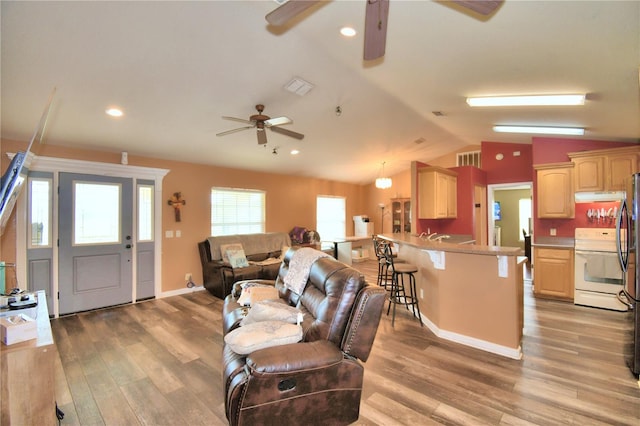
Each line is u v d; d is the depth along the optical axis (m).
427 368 2.63
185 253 5.23
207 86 3.20
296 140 5.14
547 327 3.59
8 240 3.62
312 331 1.96
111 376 2.56
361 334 1.86
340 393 1.79
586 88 2.65
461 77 2.85
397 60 2.77
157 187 4.89
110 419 2.03
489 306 2.97
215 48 2.68
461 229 6.15
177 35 2.46
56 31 2.23
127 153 4.54
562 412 2.06
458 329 3.17
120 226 4.52
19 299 2.25
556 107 3.27
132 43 2.46
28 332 1.61
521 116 3.86
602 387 2.35
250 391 1.57
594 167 4.43
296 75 3.27
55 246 3.98
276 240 6.23
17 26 2.13
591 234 4.40
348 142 5.62
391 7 1.88
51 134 3.69
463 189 6.12
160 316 4.03
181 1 2.15
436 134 5.88
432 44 2.32
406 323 3.72
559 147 4.94
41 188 3.89
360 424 1.94
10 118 3.22
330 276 2.06
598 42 1.91
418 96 3.73
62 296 4.04
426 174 5.72
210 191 5.58
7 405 1.48
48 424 1.58
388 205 8.87
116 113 3.44
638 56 2.02
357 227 8.84
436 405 2.13
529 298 4.82
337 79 3.44
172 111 3.58
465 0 1.32
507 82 2.79
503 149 6.31
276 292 2.96
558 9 1.65
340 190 8.54
